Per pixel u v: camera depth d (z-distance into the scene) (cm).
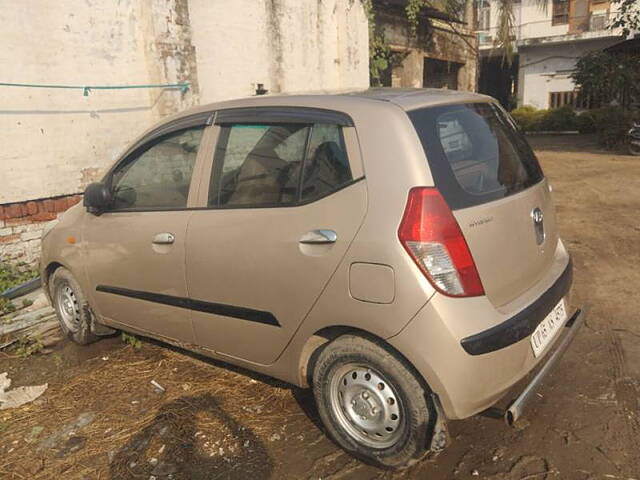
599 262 572
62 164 639
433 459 283
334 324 265
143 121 718
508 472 271
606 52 1902
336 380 279
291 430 313
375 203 250
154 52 708
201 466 288
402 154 250
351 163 262
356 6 1136
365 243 249
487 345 242
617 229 695
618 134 1691
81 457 302
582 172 1208
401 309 241
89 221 391
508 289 266
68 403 358
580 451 282
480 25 2769
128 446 309
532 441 292
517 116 2625
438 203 242
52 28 616
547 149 1789
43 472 292
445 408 246
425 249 238
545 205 312
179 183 339
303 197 277
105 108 675
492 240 257
